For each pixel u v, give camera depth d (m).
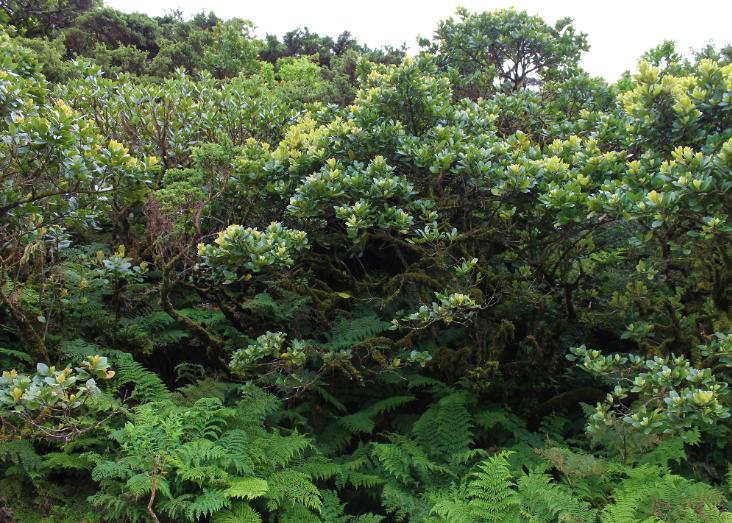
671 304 4.84
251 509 3.21
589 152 4.73
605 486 3.74
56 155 3.63
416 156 4.76
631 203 3.73
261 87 9.27
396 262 5.80
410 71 5.21
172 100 6.67
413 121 5.49
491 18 8.27
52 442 3.43
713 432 4.00
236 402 4.20
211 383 4.21
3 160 3.72
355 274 5.77
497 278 4.81
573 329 5.49
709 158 3.53
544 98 7.66
